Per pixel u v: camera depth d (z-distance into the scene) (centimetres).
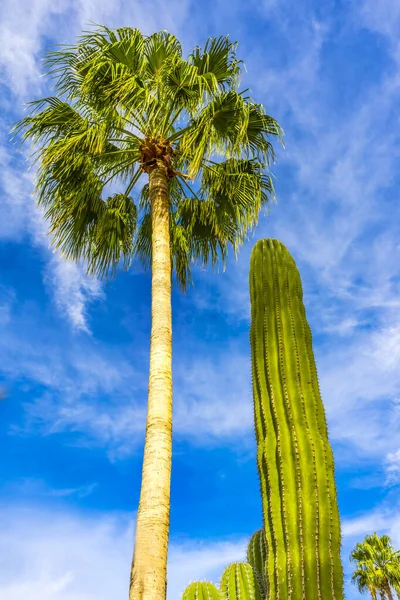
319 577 381
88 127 610
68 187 661
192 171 551
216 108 603
